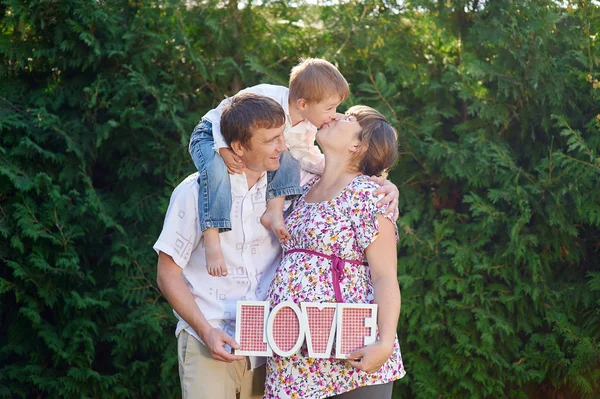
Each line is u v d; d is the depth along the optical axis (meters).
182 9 4.48
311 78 2.64
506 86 4.23
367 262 2.53
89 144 4.44
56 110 4.52
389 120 4.31
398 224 4.23
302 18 4.62
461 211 4.57
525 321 4.29
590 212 4.06
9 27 4.50
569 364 4.11
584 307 4.29
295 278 2.48
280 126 2.48
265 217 2.62
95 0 4.29
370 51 4.54
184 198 2.55
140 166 4.55
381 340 2.34
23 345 4.30
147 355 4.46
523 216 4.11
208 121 2.65
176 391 4.38
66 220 4.29
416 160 4.51
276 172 2.66
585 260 4.38
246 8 4.54
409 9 4.59
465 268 4.27
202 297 2.58
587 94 4.30
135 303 4.48
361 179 2.55
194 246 2.57
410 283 4.18
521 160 4.52
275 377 2.48
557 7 4.39
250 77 4.57
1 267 4.30
